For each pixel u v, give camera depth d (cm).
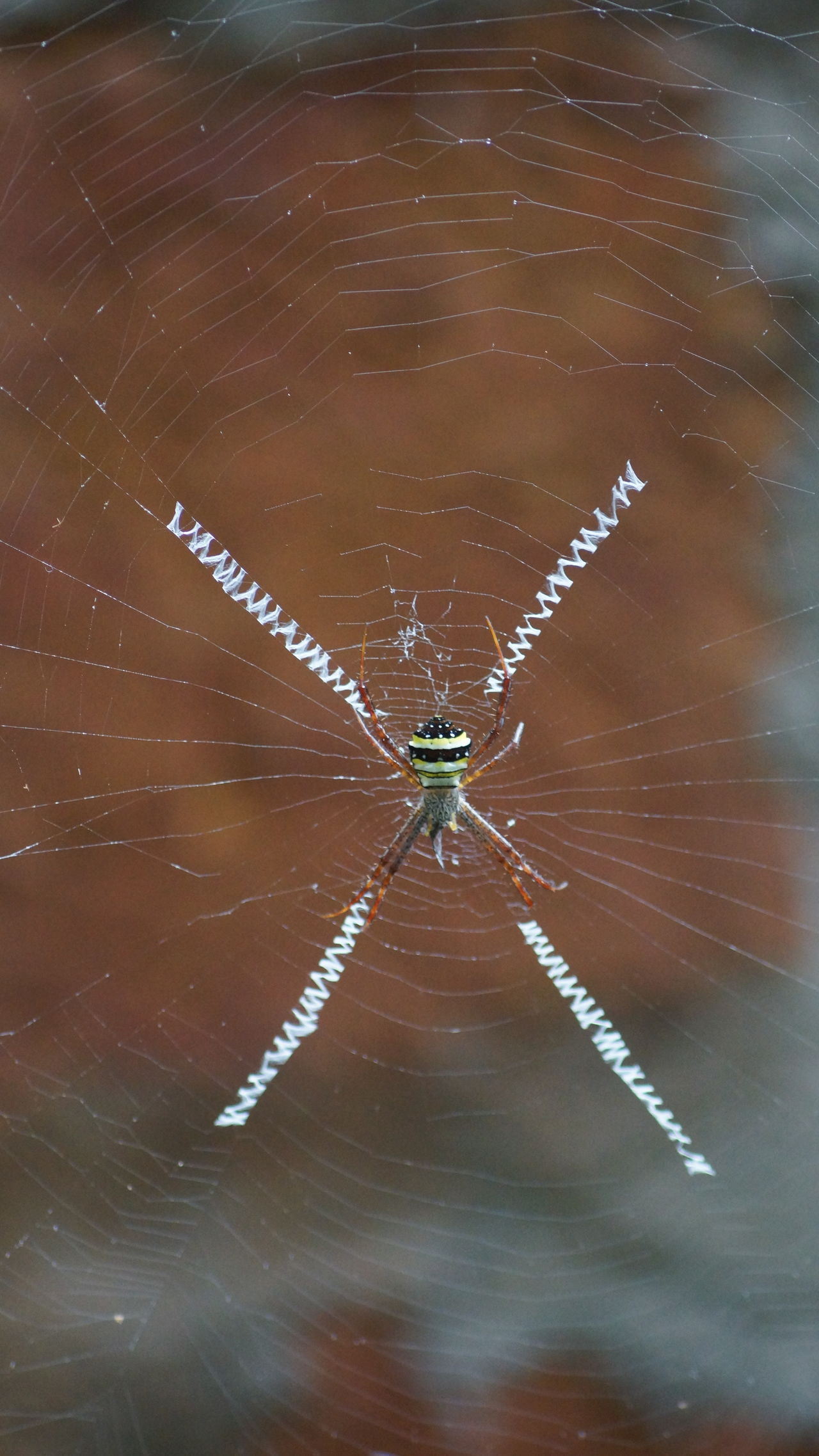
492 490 77
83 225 77
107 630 77
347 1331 75
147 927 77
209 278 77
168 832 77
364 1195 76
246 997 77
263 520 77
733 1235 76
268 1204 76
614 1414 74
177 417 77
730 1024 77
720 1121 76
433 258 77
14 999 77
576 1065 77
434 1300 75
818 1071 77
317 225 77
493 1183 76
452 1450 74
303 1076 77
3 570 77
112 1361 75
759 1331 75
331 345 77
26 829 77
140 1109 76
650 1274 75
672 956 77
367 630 77
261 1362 75
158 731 77
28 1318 75
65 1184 76
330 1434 74
